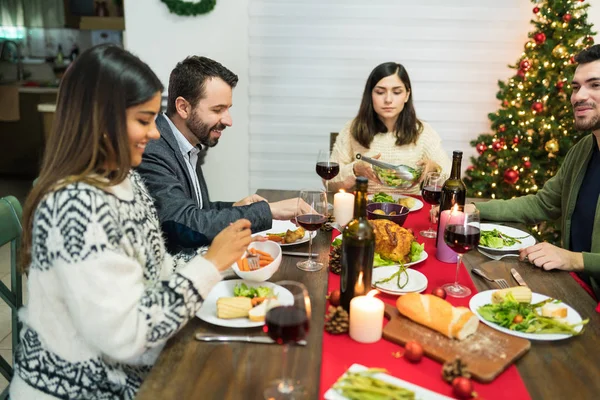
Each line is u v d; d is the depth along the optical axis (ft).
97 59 3.72
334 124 13.30
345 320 4.13
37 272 3.76
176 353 3.84
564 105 10.69
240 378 3.57
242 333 4.11
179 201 5.84
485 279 5.19
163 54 12.91
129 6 12.62
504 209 7.17
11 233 5.06
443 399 3.28
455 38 12.63
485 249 5.94
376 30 12.64
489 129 13.17
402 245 5.33
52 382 3.93
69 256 3.56
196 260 4.00
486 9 12.46
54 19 20.12
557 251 5.53
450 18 12.51
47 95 17.39
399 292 4.71
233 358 3.79
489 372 3.53
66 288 3.59
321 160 7.27
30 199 3.78
